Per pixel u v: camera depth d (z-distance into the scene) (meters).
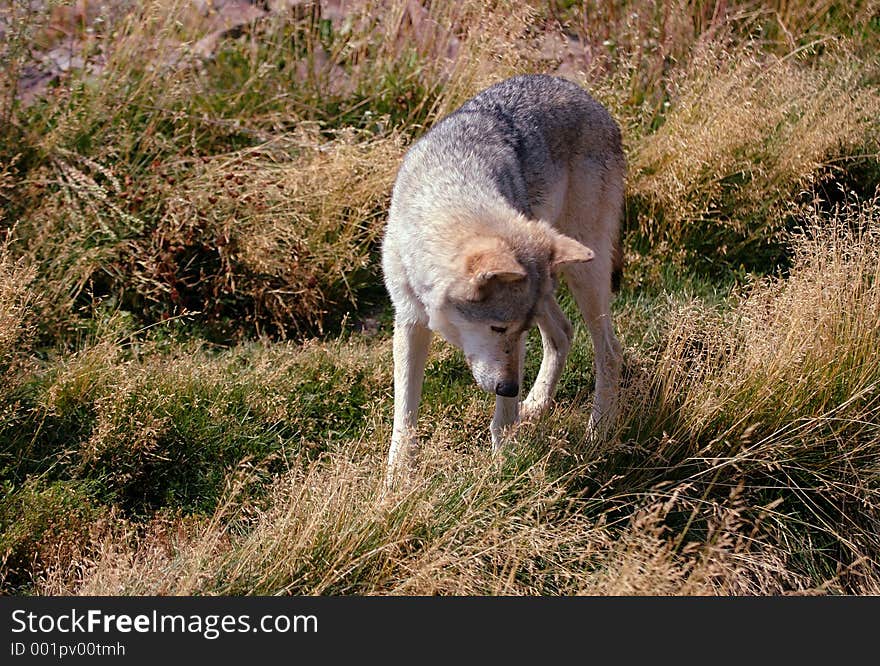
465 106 8.78
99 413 8.02
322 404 8.88
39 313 9.15
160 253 9.95
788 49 14.11
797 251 9.41
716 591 6.60
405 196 7.70
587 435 8.05
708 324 8.83
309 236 10.45
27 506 7.23
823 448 8.09
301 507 6.89
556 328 8.95
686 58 13.47
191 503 7.88
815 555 7.74
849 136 11.82
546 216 8.55
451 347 9.67
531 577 6.98
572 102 8.94
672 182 11.20
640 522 6.62
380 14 13.51
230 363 9.18
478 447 8.42
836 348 8.20
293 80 12.72
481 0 12.91
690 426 7.95
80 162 10.46
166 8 11.70
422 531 6.93
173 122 11.30
